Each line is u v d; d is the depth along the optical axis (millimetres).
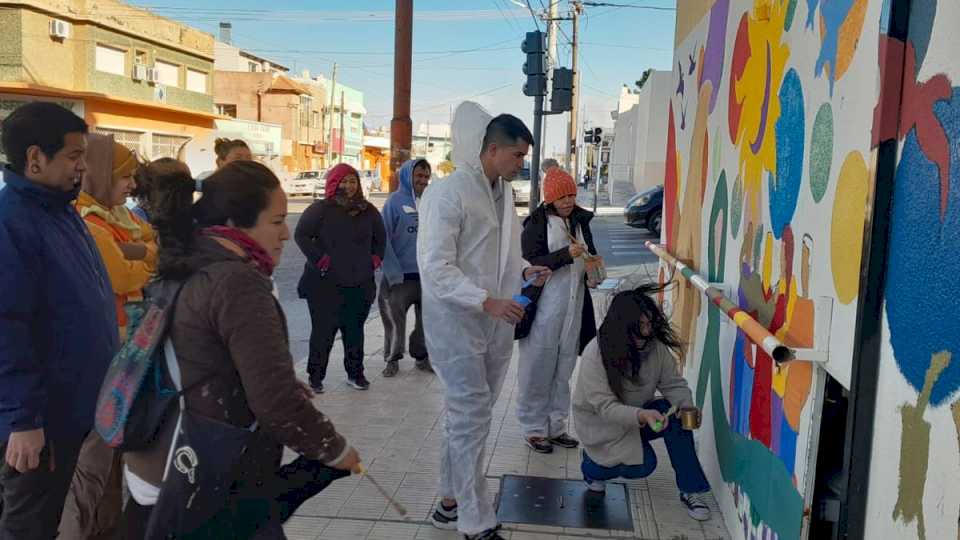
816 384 2508
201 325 2010
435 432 4969
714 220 4207
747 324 2848
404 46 10766
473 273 3479
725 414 3748
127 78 30172
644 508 3887
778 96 3076
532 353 4594
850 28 2350
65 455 2740
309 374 5781
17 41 25609
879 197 2082
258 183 2102
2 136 2668
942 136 1798
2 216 2582
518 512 3807
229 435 2002
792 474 2703
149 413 2035
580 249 4484
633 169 41031
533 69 10844
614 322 3762
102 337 2846
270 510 2104
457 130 3490
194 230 2109
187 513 1994
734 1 3902
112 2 28938
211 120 37000
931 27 1877
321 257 5547
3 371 2492
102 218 3557
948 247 1753
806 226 2680
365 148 76438
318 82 62688
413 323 8180
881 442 2082
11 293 2529
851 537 2203
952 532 1692
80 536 2811
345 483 4141
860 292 2146
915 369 1896
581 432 3924
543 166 11383
